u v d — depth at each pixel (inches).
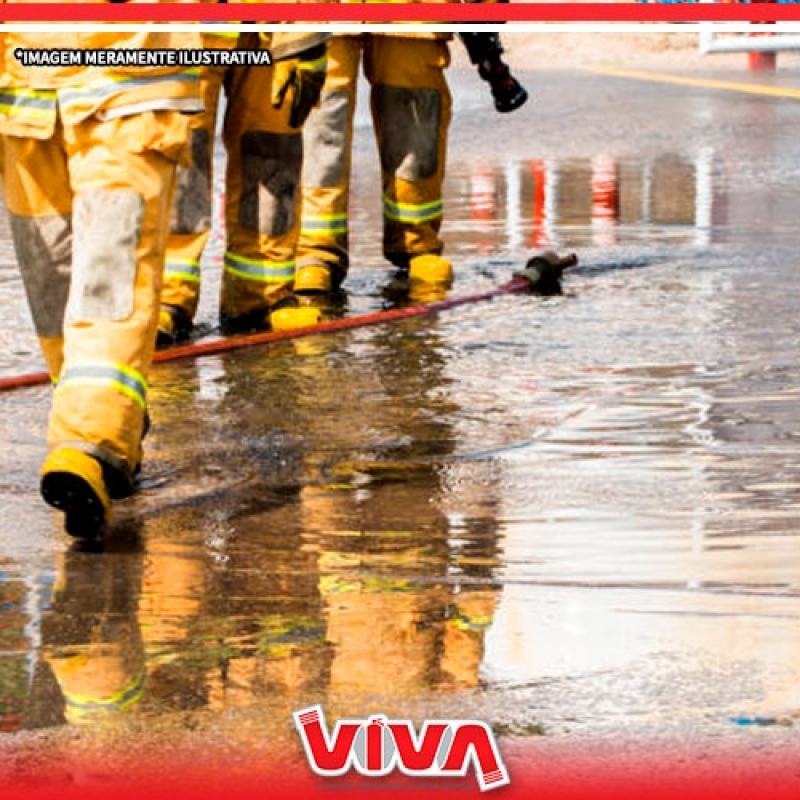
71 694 240.2
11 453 368.2
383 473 353.1
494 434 381.4
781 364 443.2
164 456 364.8
